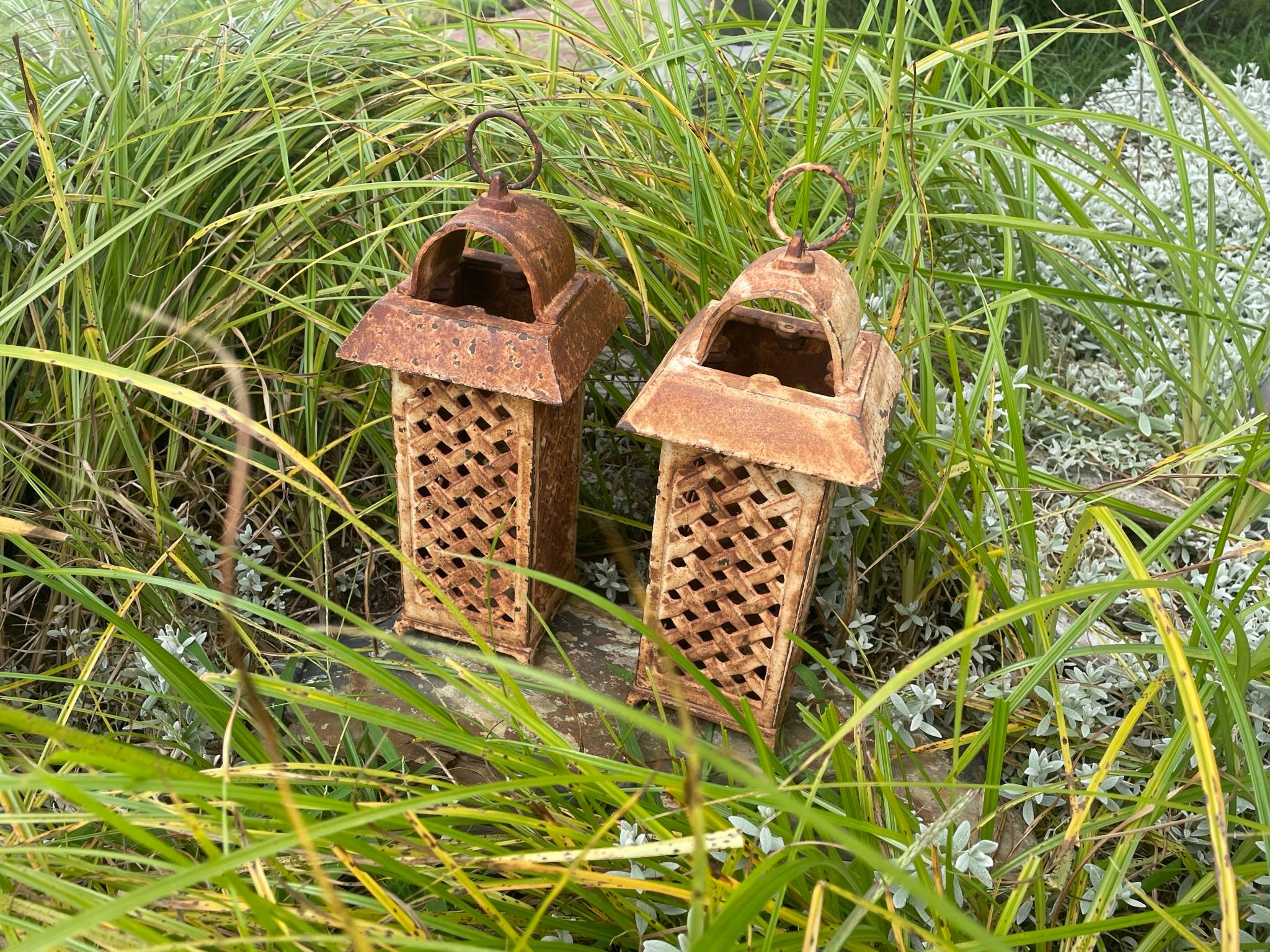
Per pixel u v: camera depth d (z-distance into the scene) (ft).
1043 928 2.07
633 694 2.53
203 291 2.86
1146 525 2.93
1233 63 5.65
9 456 2.58
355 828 1.91
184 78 2.98
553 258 2.36
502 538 2.51
